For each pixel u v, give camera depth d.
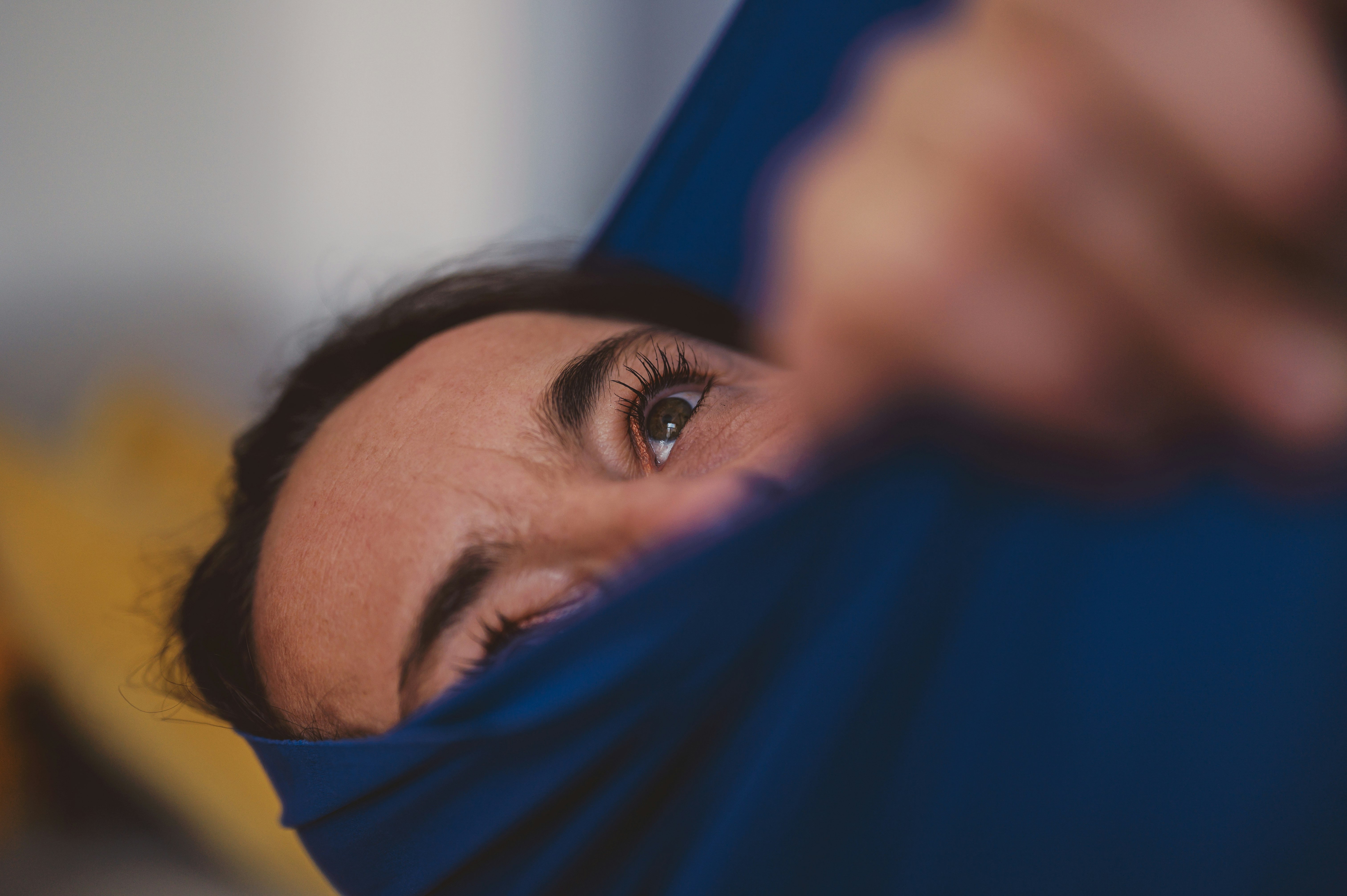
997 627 0.33
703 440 0.56
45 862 1.43
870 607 0.33
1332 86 0.20
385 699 0.57
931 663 0.34
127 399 1.85
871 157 0.22
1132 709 0.32
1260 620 0.30
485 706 0.47
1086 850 0.34
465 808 0.53
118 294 2.10
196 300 2.14
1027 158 0.20
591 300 0.87
